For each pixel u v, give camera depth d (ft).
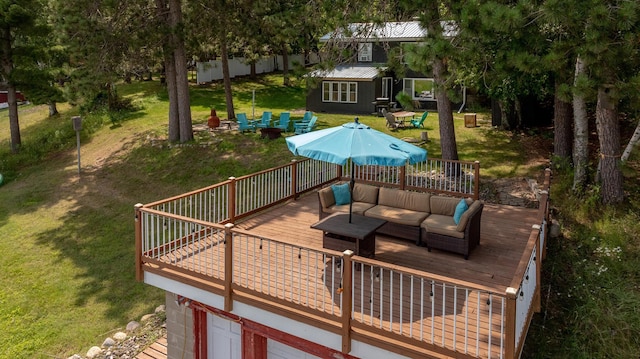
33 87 85.61
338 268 28.55
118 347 38.17
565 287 33.40
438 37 37.58
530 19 35.06
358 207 35.12
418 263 29.81
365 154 28.63
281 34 58.70
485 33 34.14
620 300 30.96
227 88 92.02
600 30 30.55
